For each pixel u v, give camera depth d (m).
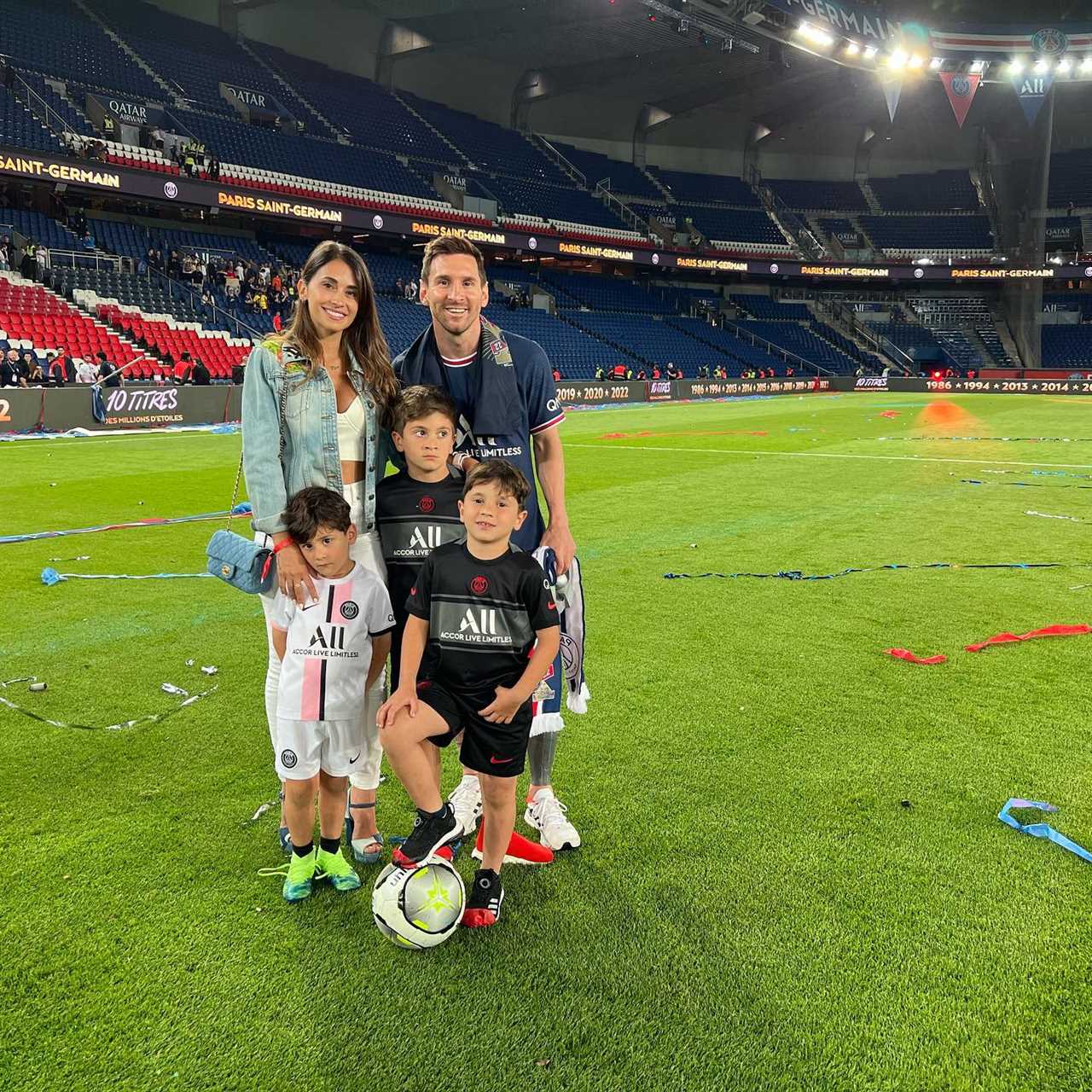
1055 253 44.25
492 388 2.99
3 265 22.39
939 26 36.59
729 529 8.55
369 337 2.79
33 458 13.79
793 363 43.62
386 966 2.35
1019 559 7.17
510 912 2.57
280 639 2.73
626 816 3.12
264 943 2.43
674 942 2.43
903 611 5.68
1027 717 3.98
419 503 2.84
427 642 2.56
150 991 2.23
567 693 3.17
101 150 25.47
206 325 24.89
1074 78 38.69
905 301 48.88
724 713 4.03
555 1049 2.05
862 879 2.72
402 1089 1.94
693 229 44.84
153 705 4.11
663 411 28.48
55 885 2.68
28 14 29.28
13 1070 1.97
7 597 5.91
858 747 3.67
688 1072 1.98
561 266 44.56
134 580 6.39
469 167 39.22
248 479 2.64
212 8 35.72
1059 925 2.50
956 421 23.27
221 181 27.78
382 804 3.27
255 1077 1.97
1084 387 38.69
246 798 3.24
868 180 49.34
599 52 39.34
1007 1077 1.97
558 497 3.14
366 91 38.66
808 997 2.22
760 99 44.88
